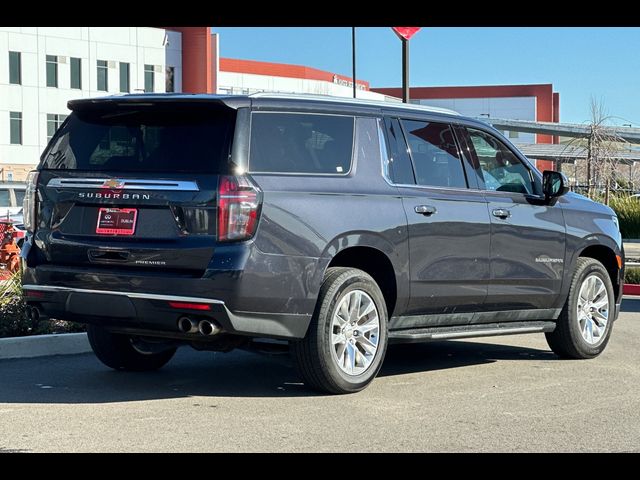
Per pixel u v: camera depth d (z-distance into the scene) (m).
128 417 6.25
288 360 8.23
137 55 59.34
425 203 7.48
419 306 7.52
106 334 7.67
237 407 6.59
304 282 6.65
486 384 7.66
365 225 7.01
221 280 6.32
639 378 8.02
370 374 7.15
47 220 7.02
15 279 9.82
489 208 7.98
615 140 42.09
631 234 30.23
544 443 5.78
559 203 8.73
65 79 57.06
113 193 6.71
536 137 100.38
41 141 56.41
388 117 7.53
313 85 72.19
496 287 8.05
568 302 8.79
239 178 6.45
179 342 7.27
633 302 14.52
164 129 6.79
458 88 100.50
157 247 6.51
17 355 8.62
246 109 6.64
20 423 6.05
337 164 7.06
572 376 8.09
